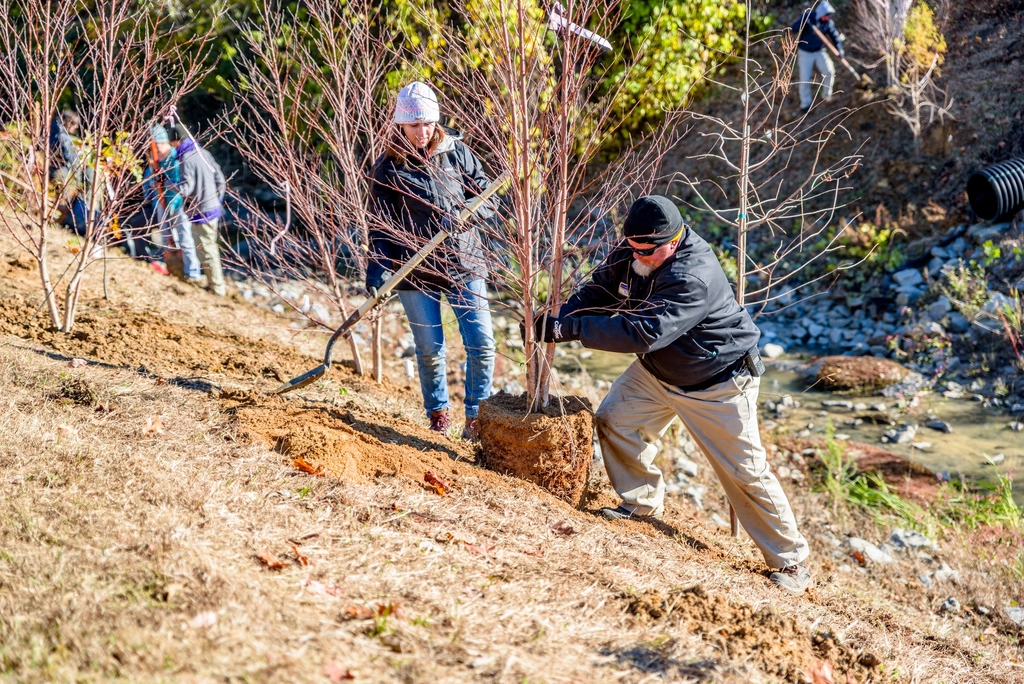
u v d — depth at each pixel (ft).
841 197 35.12
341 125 18.48
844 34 38.40
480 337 15.52
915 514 19.93
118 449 11.48
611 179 15.29
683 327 12.14
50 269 22.12
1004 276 29.30
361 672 7.75
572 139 13.42
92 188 17.13
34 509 9.58
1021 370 25.93
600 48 13.08
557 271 13.30
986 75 34.73
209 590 8.46
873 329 30.45
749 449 13.28
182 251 26.30
